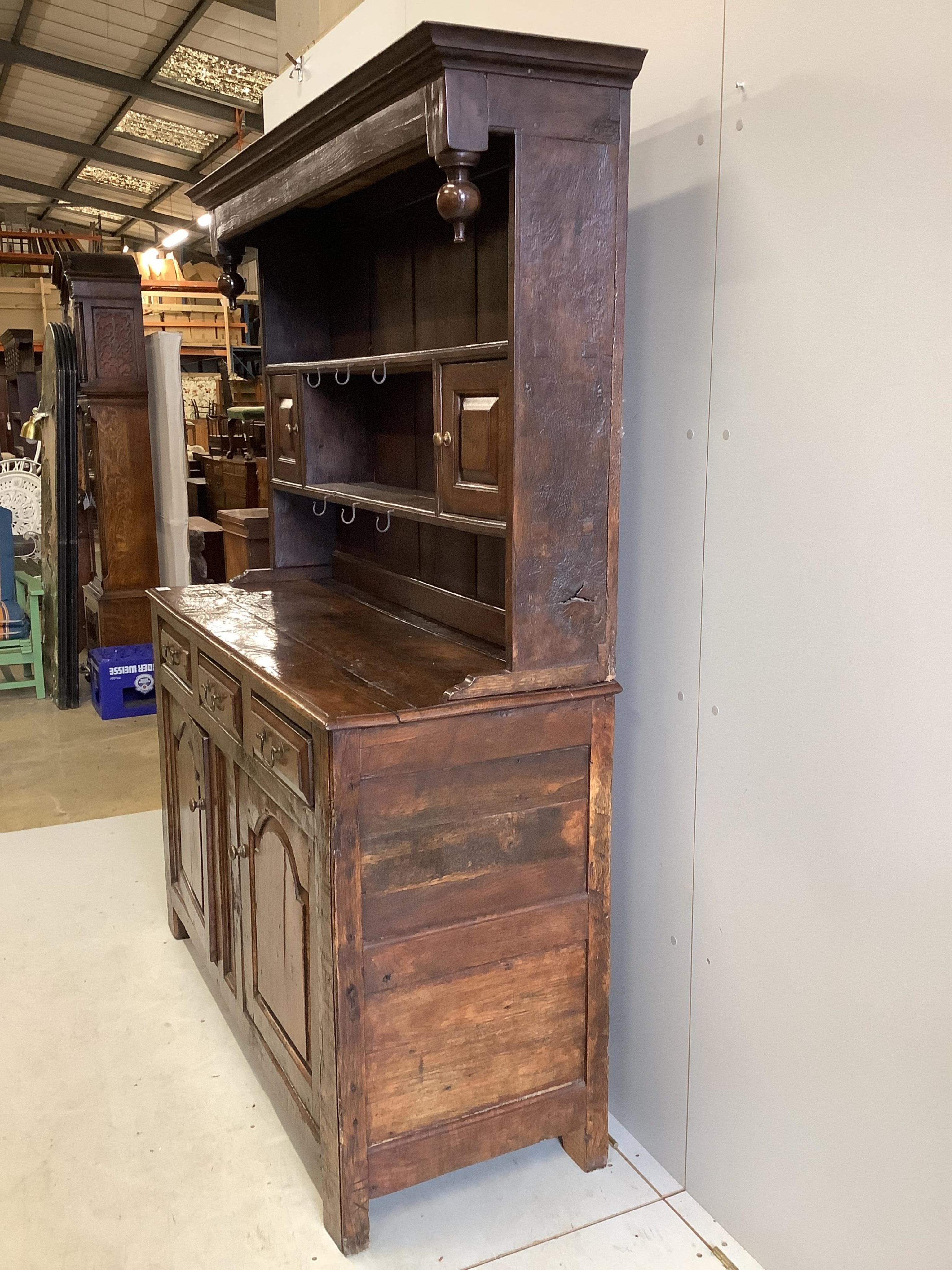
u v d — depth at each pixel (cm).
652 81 175
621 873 207
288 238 264
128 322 490
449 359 173
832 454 148
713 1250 180
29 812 374
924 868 141
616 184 160
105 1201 189
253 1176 196
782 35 148
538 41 146
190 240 1622
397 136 162
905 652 140
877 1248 153
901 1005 146
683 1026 192
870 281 139
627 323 188
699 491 175
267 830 193
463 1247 180
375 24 258
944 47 126
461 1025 179
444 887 172
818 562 153
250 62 953
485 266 197
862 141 138
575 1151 202
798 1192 167
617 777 205
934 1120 142
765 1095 172
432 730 164
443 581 229
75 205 1538
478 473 171
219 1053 234
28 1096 218
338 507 283
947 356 130
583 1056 194
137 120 1159
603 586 174
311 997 180
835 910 155
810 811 158
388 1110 175
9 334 921
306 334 271
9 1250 178
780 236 153
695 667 181
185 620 235
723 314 165
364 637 216
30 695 533
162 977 264
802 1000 163
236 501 812
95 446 493
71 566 494
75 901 304
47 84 1095
